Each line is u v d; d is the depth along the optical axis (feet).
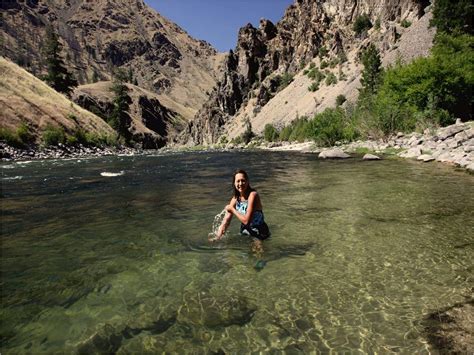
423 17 274.57
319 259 19.04
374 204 31.65
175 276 17.19
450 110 125.70
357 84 277.44
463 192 35.63
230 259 19.34
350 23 389.80
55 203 37.32
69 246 22.08
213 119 475.31
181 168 80.89
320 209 30.50
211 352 11.35
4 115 156.56
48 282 16.65
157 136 553.64
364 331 12.41
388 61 255.09
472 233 22.57
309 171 62.34
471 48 148.46
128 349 11.49
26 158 128.88
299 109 329.11
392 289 15.42
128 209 33.30
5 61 209.15
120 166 88.74
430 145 82.02
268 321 13.15
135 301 14.70
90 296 15.19
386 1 339.57
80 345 11.71
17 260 19.70
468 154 59.72
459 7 189.78
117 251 20.94
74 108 224.12
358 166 65.31
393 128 116.16
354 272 17.26
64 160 117.29
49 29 354.74
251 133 348.79
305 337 12.14
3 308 14.23
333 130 148.46
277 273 17.37
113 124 310.86
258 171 67.72
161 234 24.32
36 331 12.55
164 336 12.24
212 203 35.45
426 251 19.76
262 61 473.67
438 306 13.92
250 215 22.44
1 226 27.55
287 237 22.93
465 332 12.13
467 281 15.97
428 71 124.88
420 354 11.10
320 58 390.42
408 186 40.37
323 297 14.87
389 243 21.25
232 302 14.56
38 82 220.02
